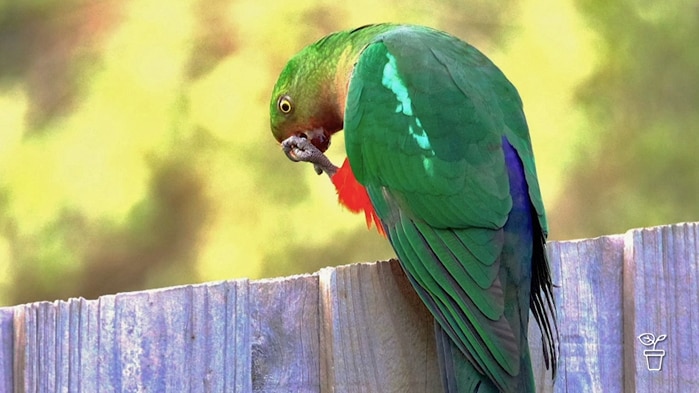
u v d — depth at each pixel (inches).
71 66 763.4
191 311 252.1
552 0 722.2
